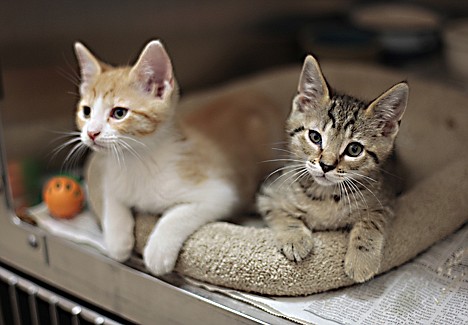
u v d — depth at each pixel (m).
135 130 0.66
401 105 0.61
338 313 0.62
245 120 0.85
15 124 0.81
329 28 1.12
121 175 0.70
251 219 0.74
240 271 0.64
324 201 0.65
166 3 0.97
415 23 1.10
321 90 0.63
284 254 0.64
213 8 1.02
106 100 0.66
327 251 0.64
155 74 0.67
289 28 1.12
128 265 0.69
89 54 0.69
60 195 0.76
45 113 0.83
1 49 0.80
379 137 0.62
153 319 0.69
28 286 0.78
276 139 0.81
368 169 0.63
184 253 0.66
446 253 0.68
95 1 0.89
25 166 0.83
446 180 0.72
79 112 0.68
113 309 0.72
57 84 0.83
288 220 0.67
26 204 0.81
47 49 0.85
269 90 0.94
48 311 0.77
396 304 0.62
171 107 0.68
